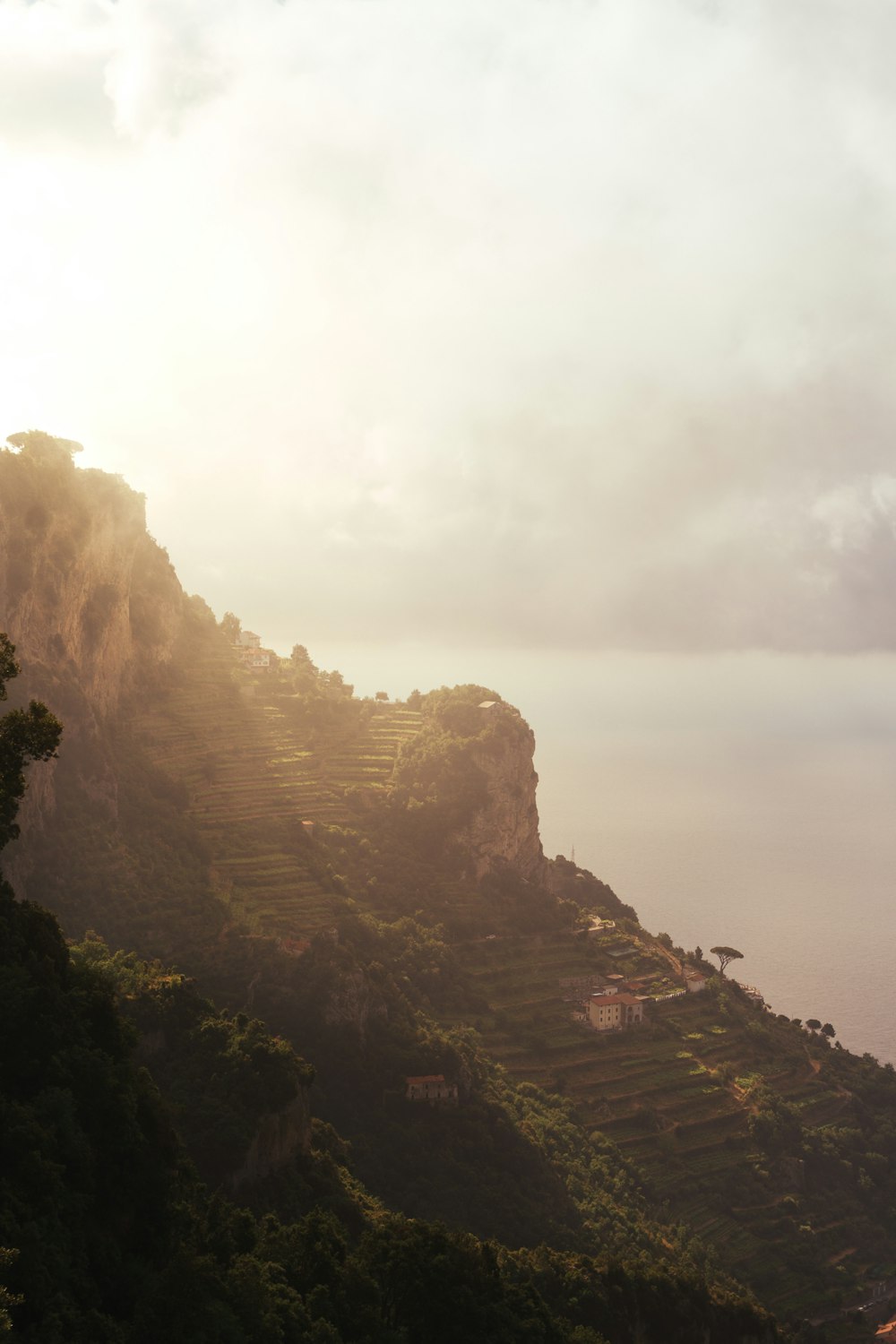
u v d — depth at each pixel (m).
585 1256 145.50
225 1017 142.62
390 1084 174.25
